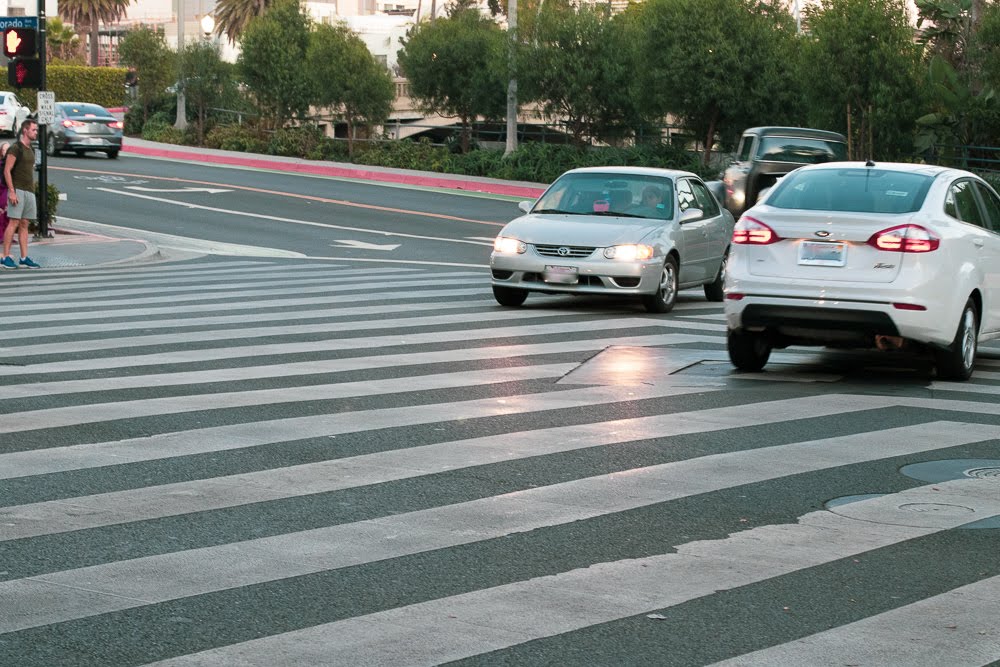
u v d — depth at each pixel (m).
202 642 4.78
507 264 15.51
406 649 4.73
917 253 10.35
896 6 33.06
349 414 9.08
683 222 16.34
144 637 4.82
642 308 16.16
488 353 12.12
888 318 10.36
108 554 5.82
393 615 5.08
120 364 11.14
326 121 59.62
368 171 42.38
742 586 5.48
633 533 6.25
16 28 24.16
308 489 7.00
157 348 12.12
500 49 41.66
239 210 31.72
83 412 8.98
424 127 49.31
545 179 40.53
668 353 12.30
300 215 31.06
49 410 9.04
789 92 36.41
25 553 5.81
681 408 9.49
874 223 10.42
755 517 6.56
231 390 9.95
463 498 6.86
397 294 17.14
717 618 5.08
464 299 16.69
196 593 5.32
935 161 34.28
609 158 39.19
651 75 37.41
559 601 5.27
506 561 5.79
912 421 9.09
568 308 15.96
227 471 7.37
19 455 7.67
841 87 32.91
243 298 16.50
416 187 39.44
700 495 6.98
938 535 6.27
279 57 50.25
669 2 37.06
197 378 10.48
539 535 6.20
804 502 6.86
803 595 5.37
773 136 26.73
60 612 5.07
